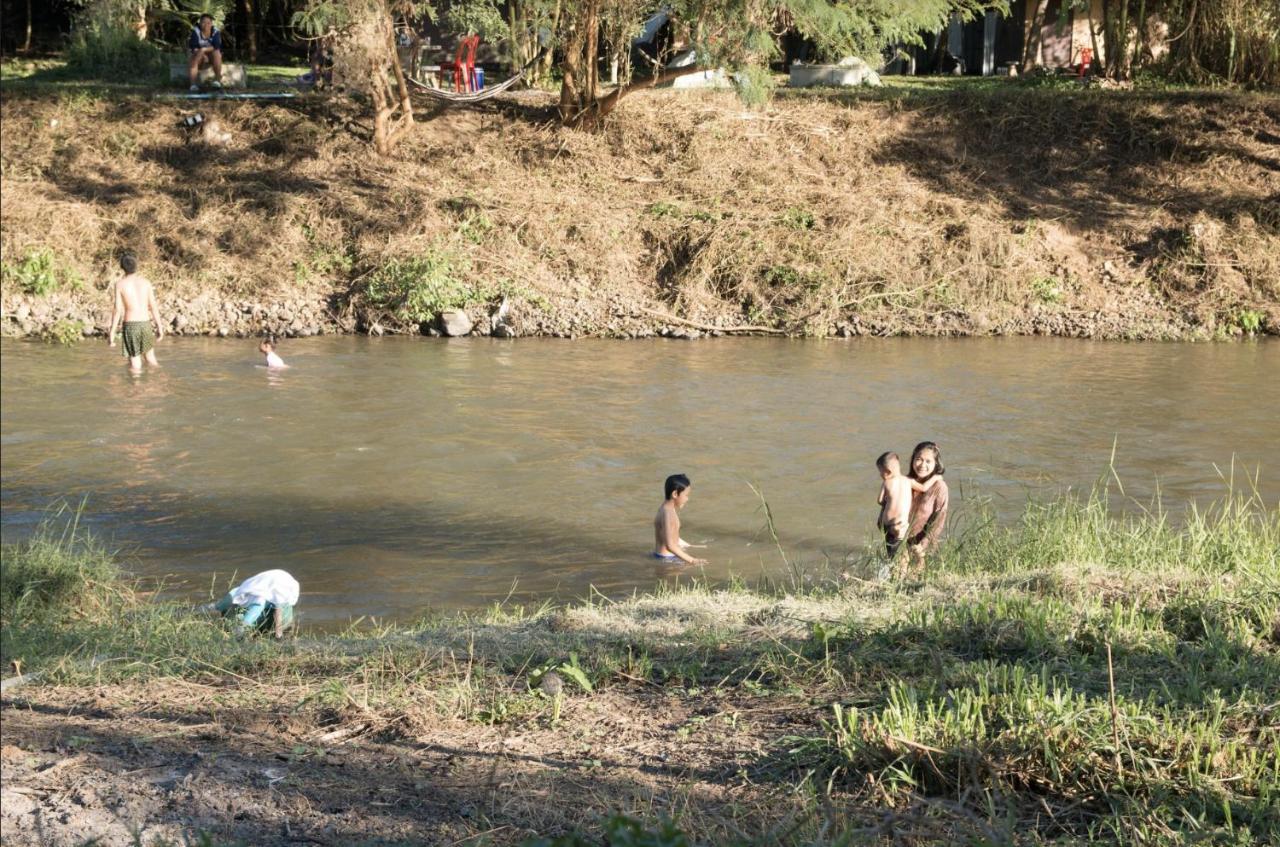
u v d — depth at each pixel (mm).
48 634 7625
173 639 7312
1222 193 23406
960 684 5258
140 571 9664
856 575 9180
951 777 4340
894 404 15523
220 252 22344
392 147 24828
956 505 11164
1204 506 11125
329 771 4730
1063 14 29219
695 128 25203
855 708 5055
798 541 10398
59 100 25812
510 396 15984
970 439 13742
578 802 4355
